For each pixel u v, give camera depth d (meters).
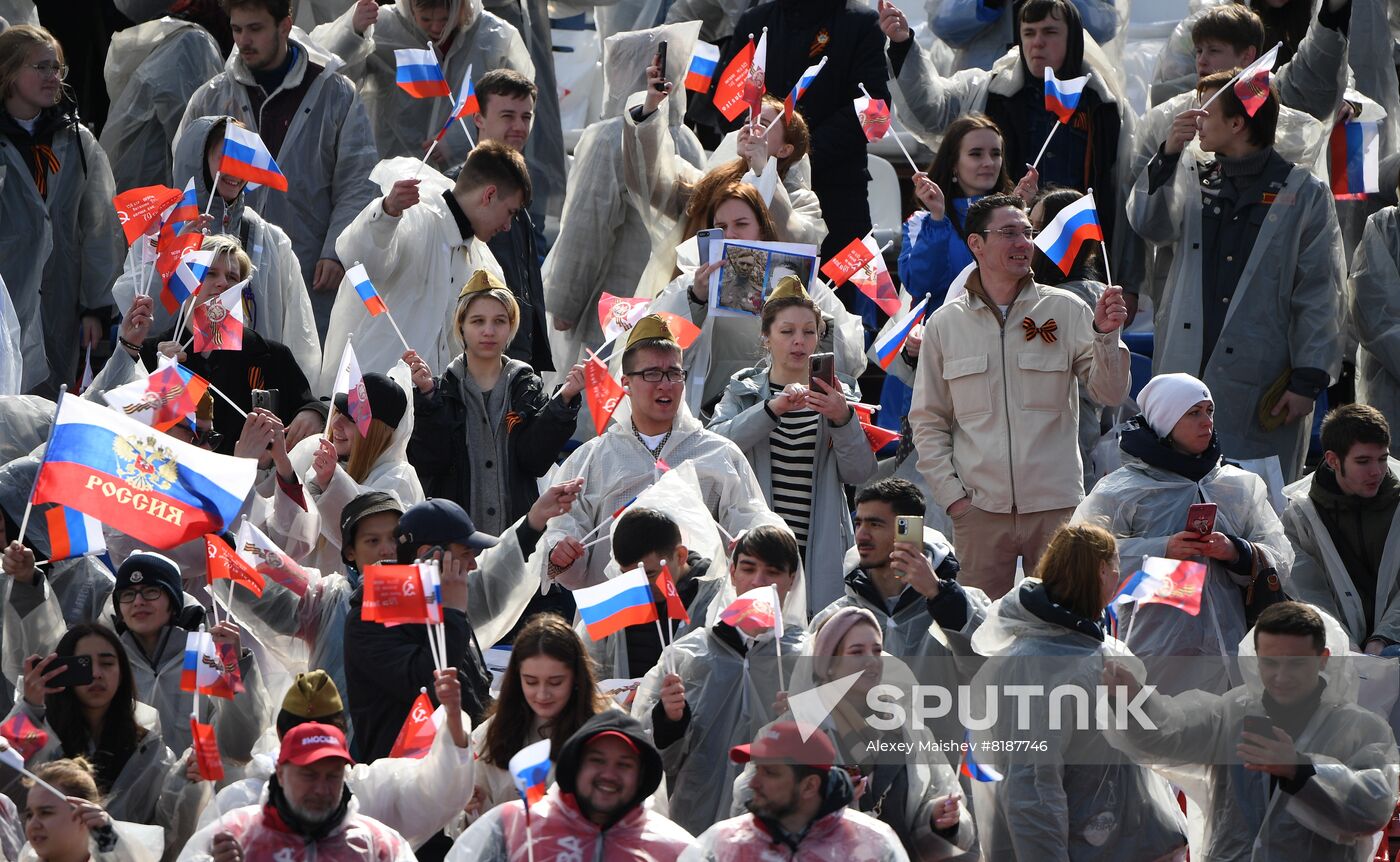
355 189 36.53
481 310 29.59
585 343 36.06
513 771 19.00
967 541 29.23
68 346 35.38
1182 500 26.19
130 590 24.62
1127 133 37.22
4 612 25.22
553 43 49.56
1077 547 22.28
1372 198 37.44
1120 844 21.89
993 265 29.20
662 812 22.17
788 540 24.11
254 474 21.47
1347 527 27.73
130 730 23.11
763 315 29.97
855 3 38.47
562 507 25.08
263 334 32.84
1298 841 22.19
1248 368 33.03
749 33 38.91
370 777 21.31
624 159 35.41
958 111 38.38
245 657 24.42
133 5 41.59
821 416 29.08
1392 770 22.12
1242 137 33.22
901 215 43.28
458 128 39.00
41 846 20.75
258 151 32.31
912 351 31.88
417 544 24.16
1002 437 28.97
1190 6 41.69
